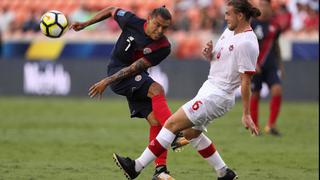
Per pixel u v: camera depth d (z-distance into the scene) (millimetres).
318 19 74625
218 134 46938
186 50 77250
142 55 27516
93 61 72875
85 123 52938
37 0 90438
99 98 26891
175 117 25594
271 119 46812
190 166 33781
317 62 67688
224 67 25250
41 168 32250
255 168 33438
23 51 81312
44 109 62594
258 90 46969
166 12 26234
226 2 25078
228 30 25625
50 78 74188
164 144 25703
